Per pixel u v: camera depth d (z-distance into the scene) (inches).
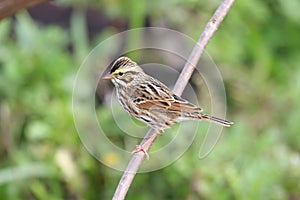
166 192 496.1
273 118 581.9
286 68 613.9
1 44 527.8
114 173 497.0
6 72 517.7
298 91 583.2
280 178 513.3
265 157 513.7
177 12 577.9
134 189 494.3
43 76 520.4
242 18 603.5
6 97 516.1
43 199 483.5
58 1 572.4
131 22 534.3
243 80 591.5
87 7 581.0
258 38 607.2
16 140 510.6
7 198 483.2
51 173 491.8
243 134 514.9
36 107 513.7
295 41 632.4
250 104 587.5
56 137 498.9
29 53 524.4
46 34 534.9
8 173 482.9
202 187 488.7
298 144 552.7
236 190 483.5
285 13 625.0
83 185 498.0
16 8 367.2
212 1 582.9
